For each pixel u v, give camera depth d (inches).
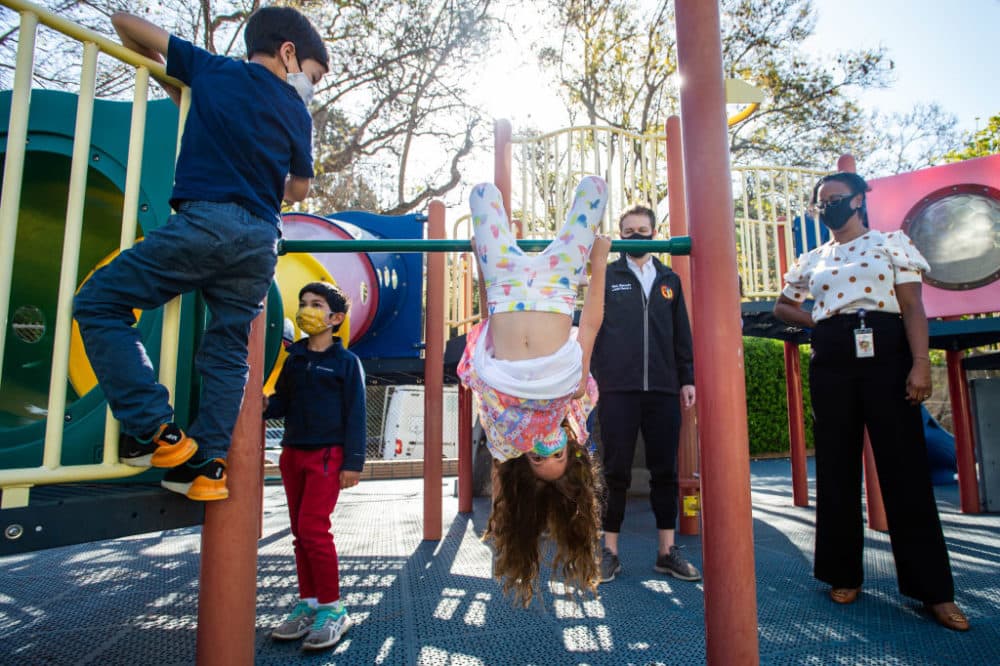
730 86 135.6
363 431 98.4
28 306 96.6
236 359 64.6
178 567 139.6
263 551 152.7
